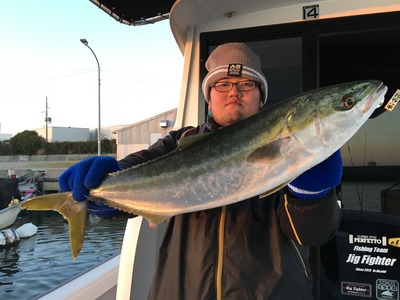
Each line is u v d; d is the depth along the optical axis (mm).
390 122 1528
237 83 931
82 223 893
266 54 1800
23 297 4465
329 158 740
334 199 757
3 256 6164
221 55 944
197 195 820
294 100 763
